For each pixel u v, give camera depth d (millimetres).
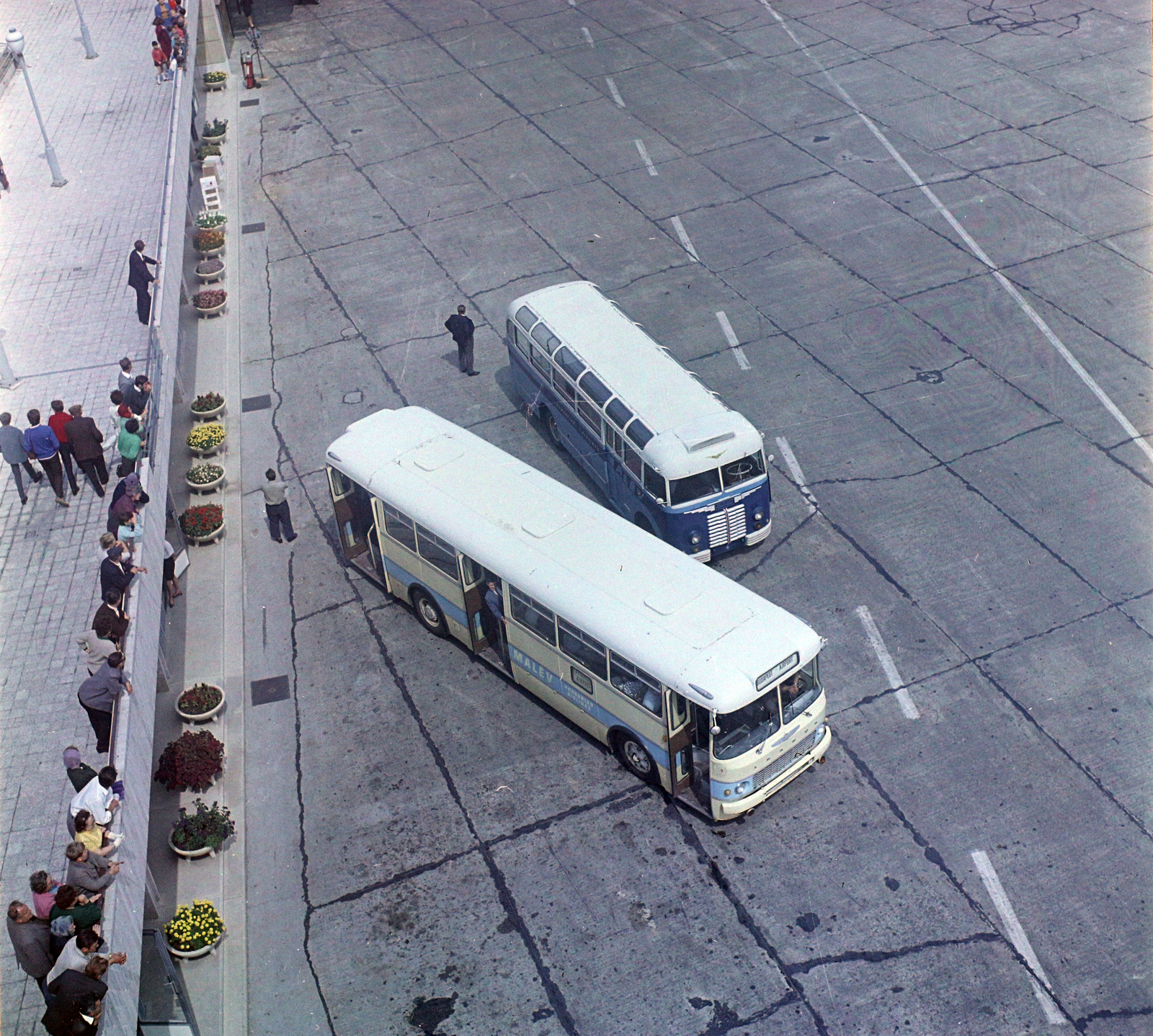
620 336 23750
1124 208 32094
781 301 29547
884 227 32281
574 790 17906
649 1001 14906
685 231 32938
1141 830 16484
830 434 24984
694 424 20938
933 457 24094
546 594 17766
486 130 39625
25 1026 12102
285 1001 15242
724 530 21297
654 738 17000
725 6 48094
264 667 20688
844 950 15289
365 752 18875
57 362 23219
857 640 20062
